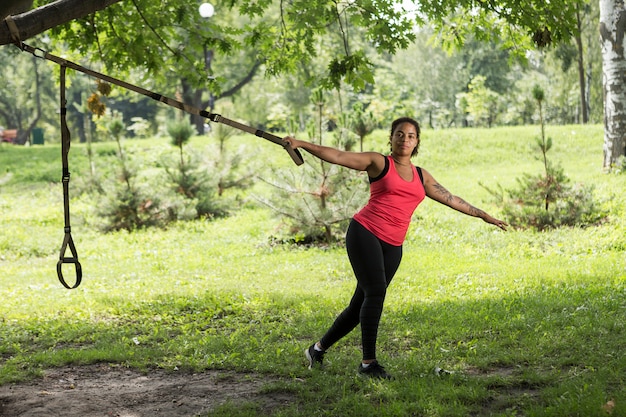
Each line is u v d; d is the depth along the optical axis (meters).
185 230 17.34
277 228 15.51
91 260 14.59
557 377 5.36
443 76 56.84
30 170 26.30
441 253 12.93
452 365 5.89
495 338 6.64
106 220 17.80
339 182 14.59
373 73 9.36
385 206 5.38
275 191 14.91
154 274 12.50
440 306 8.30
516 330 6.86
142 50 9.83
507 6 9.20
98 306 9.34
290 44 10.64
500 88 55.12
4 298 10.34
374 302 5.39
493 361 5.91
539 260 11.67
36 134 50.41
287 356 6.36
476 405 4.93
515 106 49.03
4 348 7.16
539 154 23.58
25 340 7.57
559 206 14.14
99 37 10.07
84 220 18.19
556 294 8.58
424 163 23.83
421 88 57.62
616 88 18.58
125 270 13.02
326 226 14.69
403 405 4.84
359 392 5.22
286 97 47.09
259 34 10.46
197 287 10.84
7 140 49.47
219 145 20.84
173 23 10.02
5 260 15.05
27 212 20.17
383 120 35.97
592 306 7.55
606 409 4.52
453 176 21.88
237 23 42.03
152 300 9.60
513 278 10.11
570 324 6.92
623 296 8.08
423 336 6.85
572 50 36.69
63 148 5.18
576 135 25.22
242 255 14.16
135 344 7.26
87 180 21.44
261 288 10.60
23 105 63.91
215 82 10.08
